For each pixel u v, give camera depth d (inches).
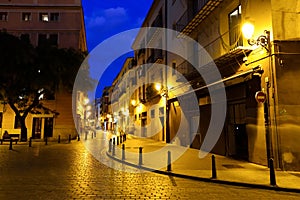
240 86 471.2
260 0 417.1
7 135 976.9
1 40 855.1
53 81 954.1
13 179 315.9
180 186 293.1
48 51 954.1
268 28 397.4
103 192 260.7
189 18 684.1
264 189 282.4
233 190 276.8
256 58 420.8
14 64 873.5
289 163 365.7
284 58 384.2
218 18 543.2
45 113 1062.4
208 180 319.3
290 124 373.1
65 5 1248.2
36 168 394.3
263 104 400.8
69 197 241.3
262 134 405.7
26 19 1235.9
